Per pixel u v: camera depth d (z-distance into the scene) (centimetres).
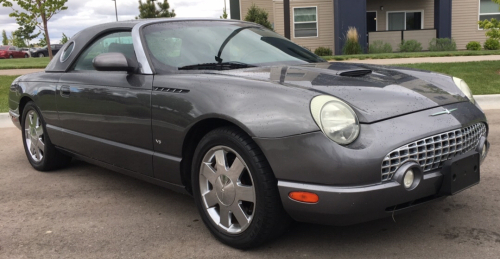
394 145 228
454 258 248
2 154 545
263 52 353
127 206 352
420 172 235
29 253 276
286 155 232
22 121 472
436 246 263
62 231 308
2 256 273
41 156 456
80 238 296
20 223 324
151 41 334
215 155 272
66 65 405
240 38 363
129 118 321
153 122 302
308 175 229
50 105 410
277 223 250
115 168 361
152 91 303
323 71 295
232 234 268
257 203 248
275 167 236
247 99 251
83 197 377
